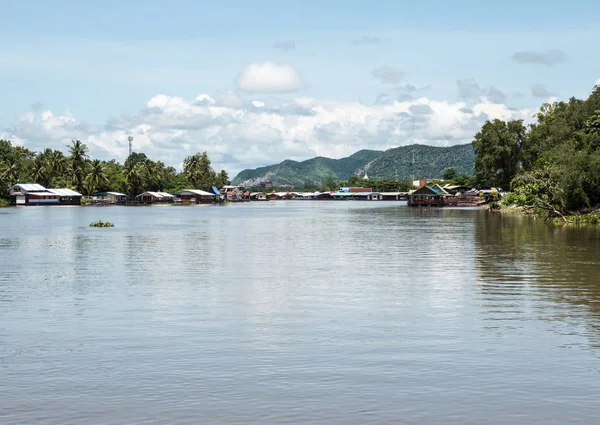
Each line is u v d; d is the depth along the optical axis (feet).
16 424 37.52
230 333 60.08
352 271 107.34
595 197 260.01
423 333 59.67
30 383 44.93
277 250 148.46
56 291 86.07
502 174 492.13
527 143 469.16
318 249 150.30
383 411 39.24
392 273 104.17
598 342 55.77
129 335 59.41
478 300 77.56
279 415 38.70
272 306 74.28
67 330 61.62
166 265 117.60
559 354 51.72
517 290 85.10
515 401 40.86
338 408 39.78
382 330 61.11
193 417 38.50
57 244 168.25
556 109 461.78
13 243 172.04
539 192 298.76
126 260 126.82
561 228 218.59
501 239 173.88
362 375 46.39
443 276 99.71
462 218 316.40
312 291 85.51
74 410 39.70
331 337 58.23
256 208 593.83
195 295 82.48
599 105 368.27
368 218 337.93
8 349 54.29
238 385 44.27
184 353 52.75
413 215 372.99
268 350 53.62
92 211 484.33
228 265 117.39
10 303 76.74
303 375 46.50
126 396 42.14
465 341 56.39
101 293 84.33
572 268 108.17
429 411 39.22
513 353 52.16
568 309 71.36
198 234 209.46
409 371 47.32
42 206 609.83
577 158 255.91
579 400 40.96
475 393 42.37
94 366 49.03
